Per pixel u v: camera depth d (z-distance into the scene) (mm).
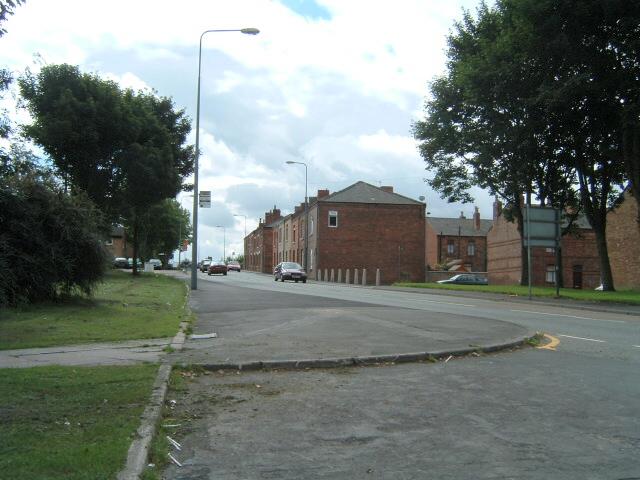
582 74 21297
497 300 24812
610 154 24547
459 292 29656
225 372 7805
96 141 28219
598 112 24391
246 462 4480
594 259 49188
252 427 5379
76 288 15875
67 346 9359
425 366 8359
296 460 4531
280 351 9039
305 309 16750
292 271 46719
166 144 31203
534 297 25219
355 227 57594
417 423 5551
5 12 6805
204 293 24688
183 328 11781
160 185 29938
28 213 13969
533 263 48094
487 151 28453
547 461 4562
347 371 7969
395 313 15492
